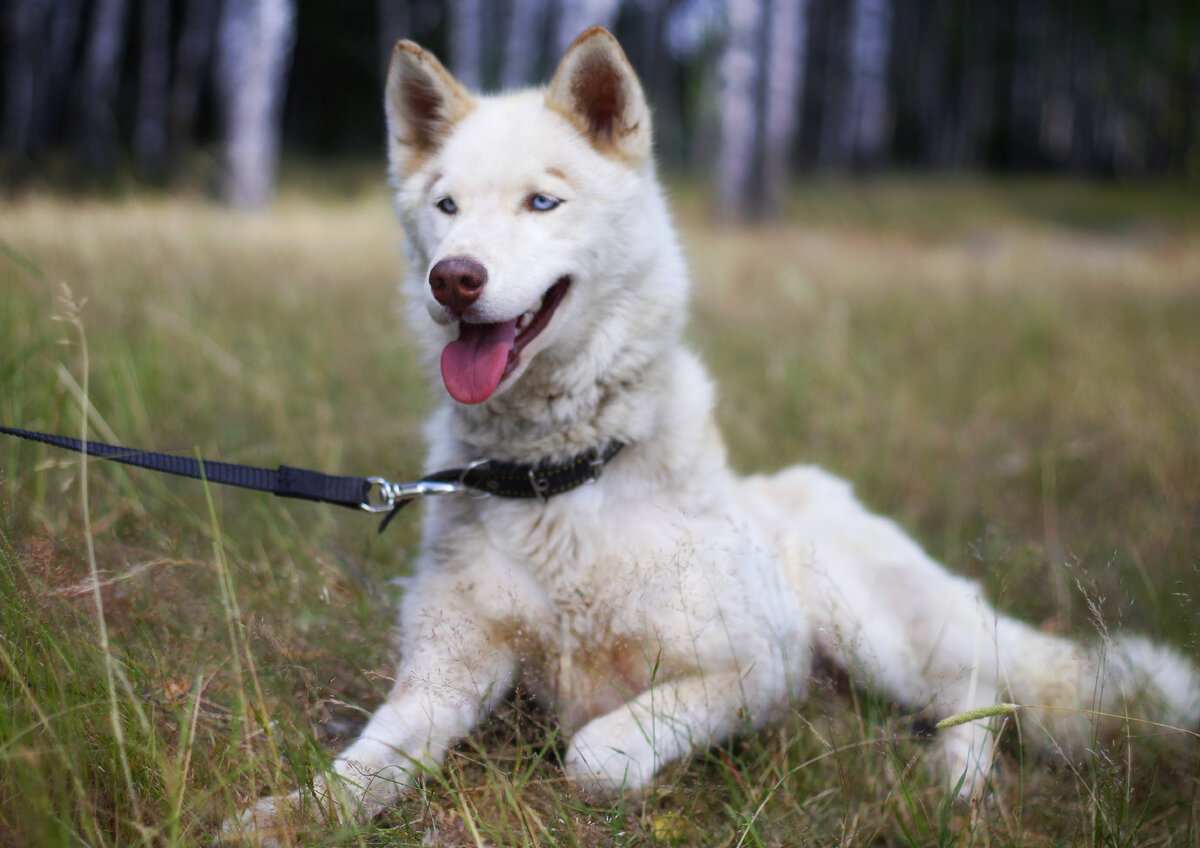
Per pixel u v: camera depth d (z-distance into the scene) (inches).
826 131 1354.6
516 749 96.3
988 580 141.3
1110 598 121.4
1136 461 196.1
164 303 229.1
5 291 187.2
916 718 115.6
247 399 189.2
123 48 934.4
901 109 1612.9
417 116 126.0
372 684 105.8
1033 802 96.8
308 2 1117.1
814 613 123.3
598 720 98.4
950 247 636.7
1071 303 351.3
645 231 116.1
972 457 205.2
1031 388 250.1
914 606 122.6
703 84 1160.2
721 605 105.0
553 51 989.2
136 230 304.7
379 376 222.7
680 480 111.3
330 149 1157.1
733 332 292.8
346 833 76.5
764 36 719.7
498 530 108.1
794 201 837.8
